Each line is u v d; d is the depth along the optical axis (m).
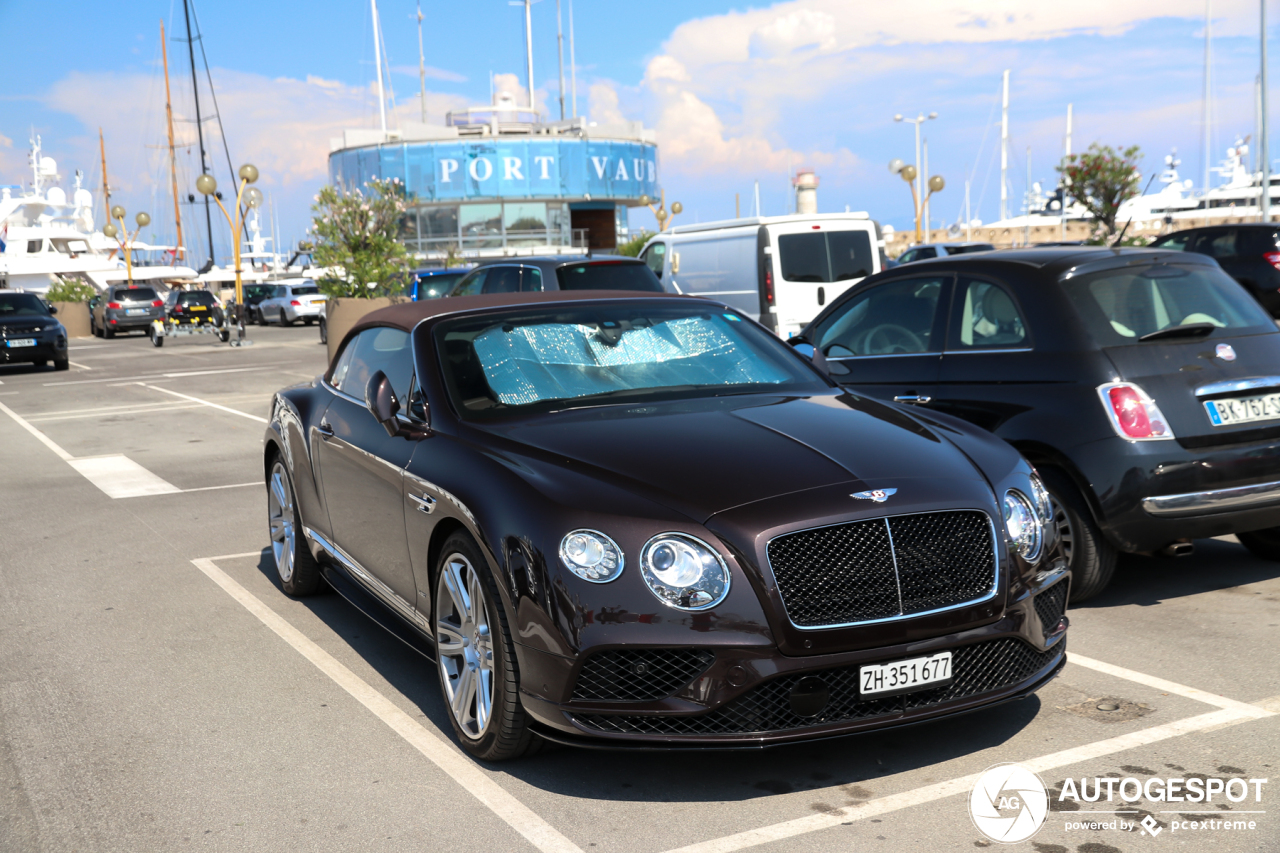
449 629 3.83
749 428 3.83
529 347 4.44
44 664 4.77
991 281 5.47
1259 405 4.98
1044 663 3.62
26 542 7.21
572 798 3.36
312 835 3.15
